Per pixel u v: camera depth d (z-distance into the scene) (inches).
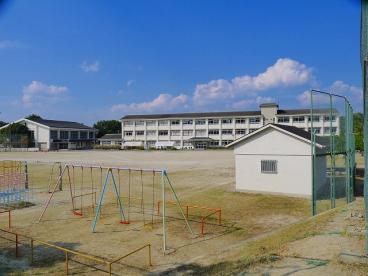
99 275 301.6
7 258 344.5
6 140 2753.4
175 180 904.3
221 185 807.7
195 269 302.5
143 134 3129.9
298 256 282.2
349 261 258.5
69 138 3203.7
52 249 371.2
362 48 284.2
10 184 791.7
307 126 2586.1
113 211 547.2
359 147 1125.1
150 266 320.8
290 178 668.1
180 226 457.4
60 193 721.0
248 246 348.5
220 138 2891.2
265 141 693.9
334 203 552.4
